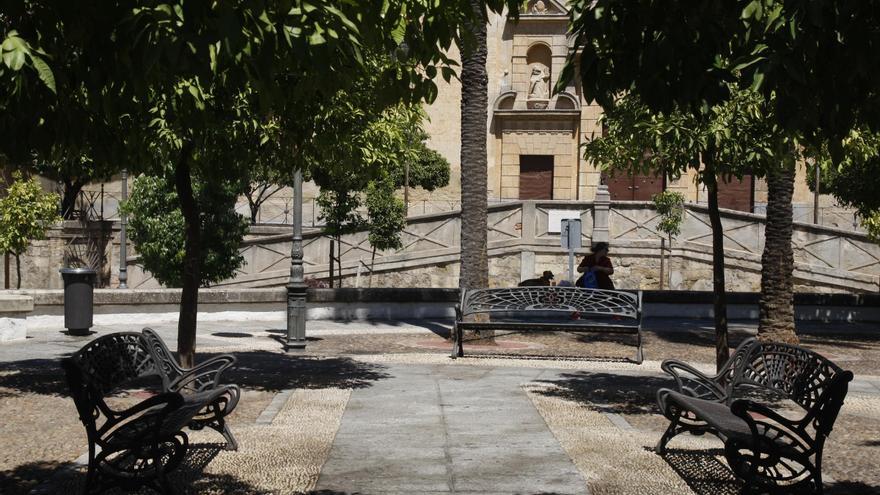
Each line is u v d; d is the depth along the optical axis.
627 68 5.16
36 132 5.47
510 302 15.40
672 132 10.27
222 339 16.78
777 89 4.95
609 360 14.62
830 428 5.85
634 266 31.98
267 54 3.98
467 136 16.48
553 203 32.31
